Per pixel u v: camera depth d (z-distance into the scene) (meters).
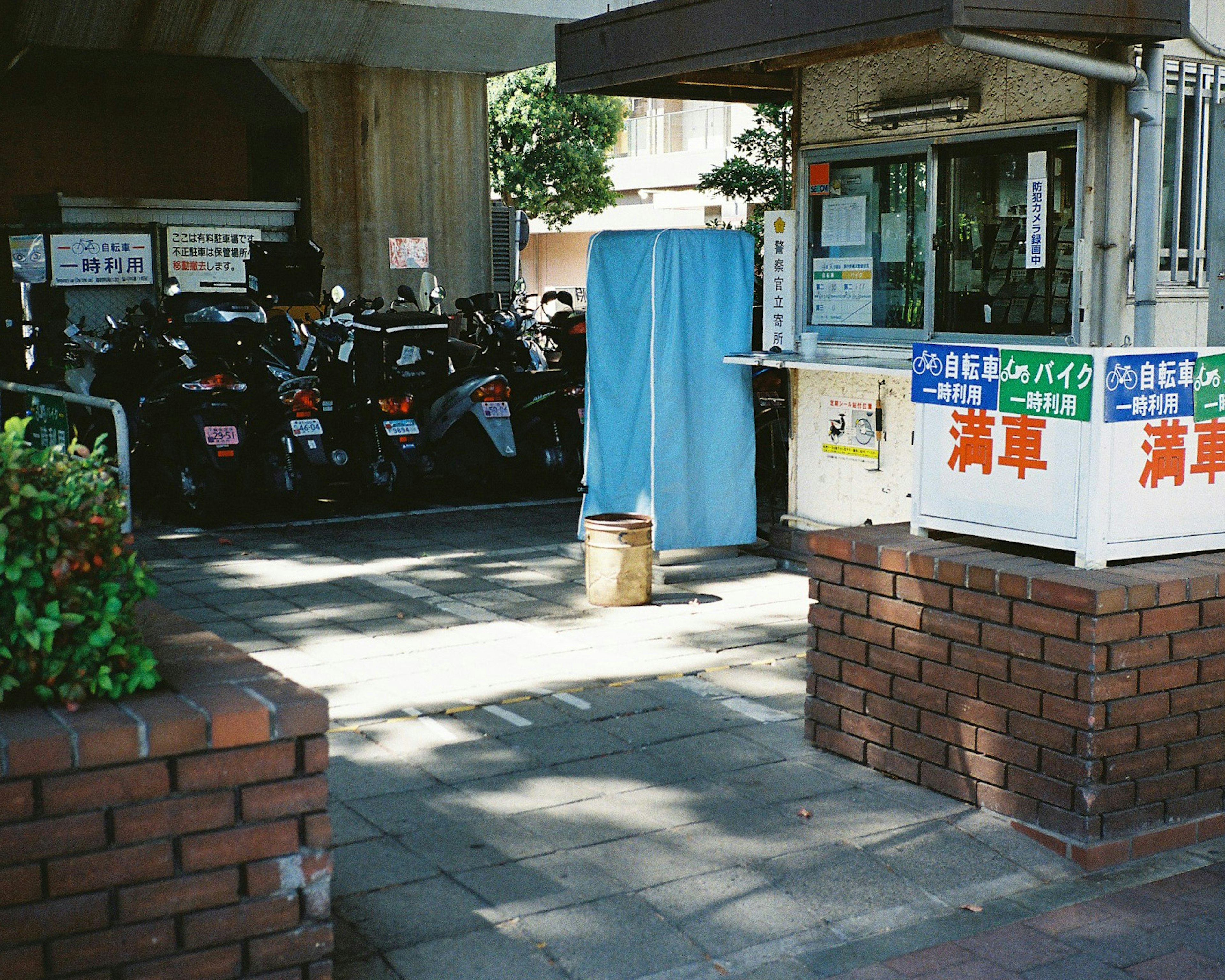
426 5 14.90
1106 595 3.84
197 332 9.97
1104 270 6.05
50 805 2.64
